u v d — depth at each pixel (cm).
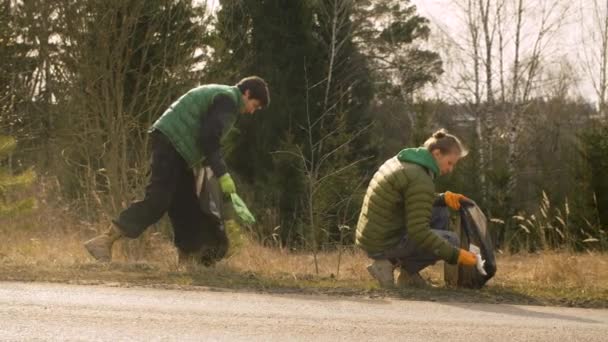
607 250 1120
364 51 3612
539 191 2156
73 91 901
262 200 2112
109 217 840
